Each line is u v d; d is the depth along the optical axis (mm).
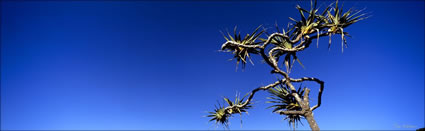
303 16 6328
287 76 7074
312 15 6312
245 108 9281
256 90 7859
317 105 7410
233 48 6863
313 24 6316
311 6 6281
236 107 9000
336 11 6289
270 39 6277
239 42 6820
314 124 6223
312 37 6418
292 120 8570
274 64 6875
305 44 6719
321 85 7168
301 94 7641
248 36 6785
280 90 7863
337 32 6293
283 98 7781
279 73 6977
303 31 6504
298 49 6805
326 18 6633
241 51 6758
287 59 7250
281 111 6949
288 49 6871
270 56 6910
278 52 7434
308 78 7195
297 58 6988
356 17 6238
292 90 6965
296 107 7633
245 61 6766
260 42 7004
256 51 6980
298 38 6527
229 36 6840
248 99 8383
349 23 6254
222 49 6637
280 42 7328
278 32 6453
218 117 9523
